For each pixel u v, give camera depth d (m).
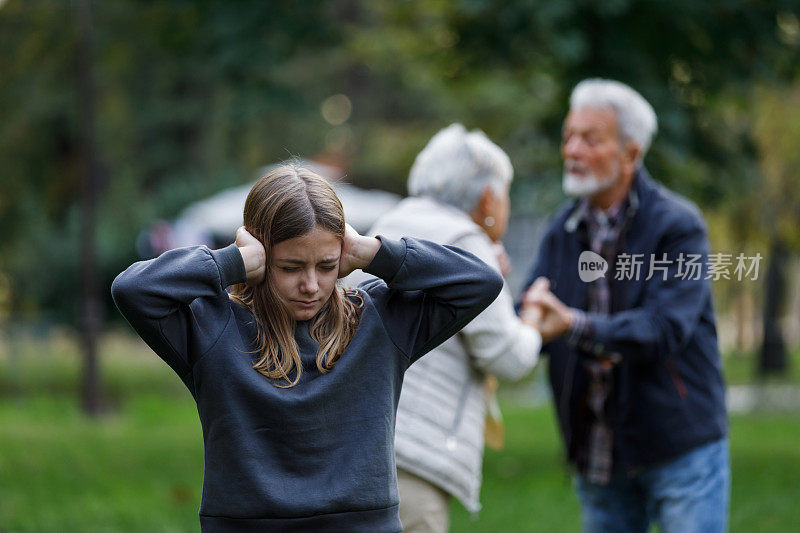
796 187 33.66
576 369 11.89
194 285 7.07
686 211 11.55
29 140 51.75
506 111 33.94
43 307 48.97
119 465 23.28
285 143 67.12
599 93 11.81
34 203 49.53
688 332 11.18
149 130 65.12
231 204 48.12
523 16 23.09
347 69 69.75
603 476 11.86
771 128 33.53
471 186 10.80
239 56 25.69
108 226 51.66
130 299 6.88
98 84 53.47
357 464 7.18
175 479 21.86
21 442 26.45
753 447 27.97
